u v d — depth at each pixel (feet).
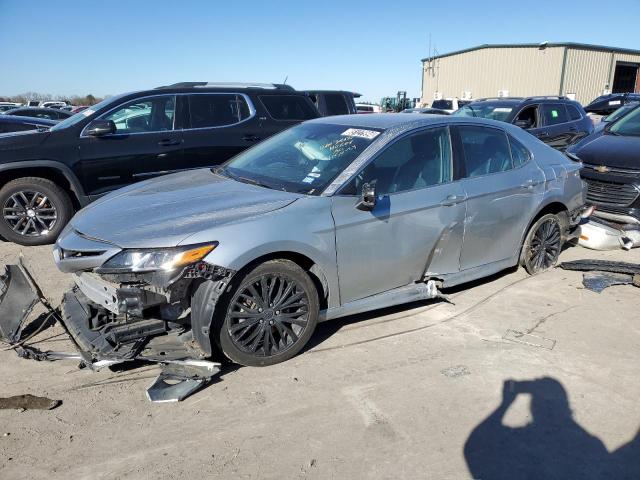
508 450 9.13
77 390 10.71
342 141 13.67
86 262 10.73
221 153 23.68
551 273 17.39
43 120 32.68
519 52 124.88
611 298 15.44
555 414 10.12
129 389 10.78
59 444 9.15
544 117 36.32
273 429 9.60
